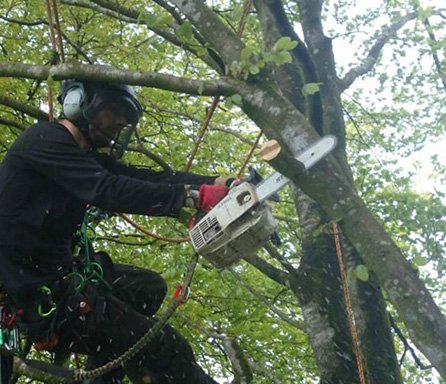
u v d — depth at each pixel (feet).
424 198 27.68
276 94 14.98
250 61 15.05
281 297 34.50
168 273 26.43
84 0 25.20
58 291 13.93
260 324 34.96
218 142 33.01
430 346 12.69
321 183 13.71
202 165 33.96
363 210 13.67
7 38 34.09
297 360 36.76
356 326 21.42
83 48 34.01
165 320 13.06
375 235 13.50
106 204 13.12
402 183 30.30
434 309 12.93
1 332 13.96
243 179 13.35
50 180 13.61
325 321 21.63
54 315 13.89
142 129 34.58
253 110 15.01
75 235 14.52
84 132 14.24
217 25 15.56
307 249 22.48
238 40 15.47
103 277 14.78
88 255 14.37
